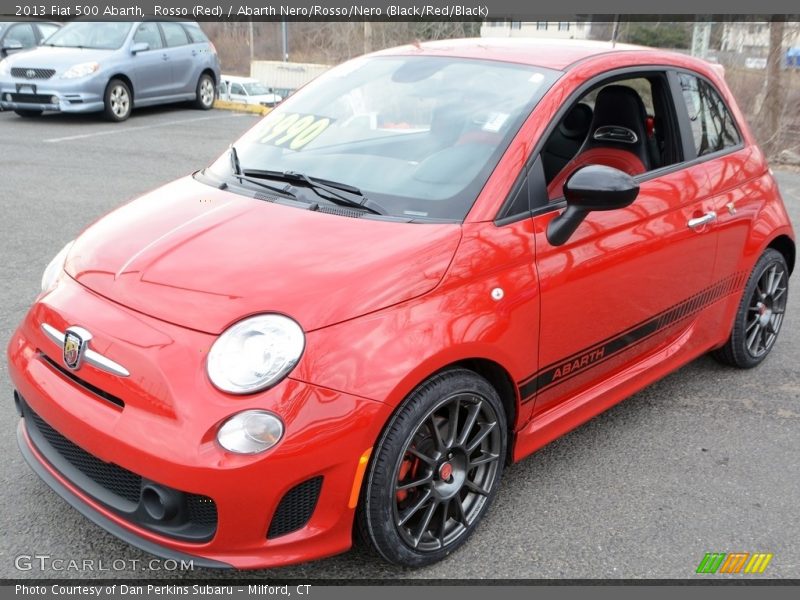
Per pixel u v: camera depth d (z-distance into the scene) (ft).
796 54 45.62
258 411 7.37
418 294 8.26
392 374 7.80
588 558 9.27
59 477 8.61
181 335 7.73
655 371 12.26
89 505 8.29
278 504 7.63
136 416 7.58
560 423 10.55
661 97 12.00
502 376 9.29
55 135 34.19
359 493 8.02
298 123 11.46
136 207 10.40
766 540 9.76
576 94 10.41
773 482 11.02
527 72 10.77
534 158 9.70
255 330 7.62
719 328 13.53
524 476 10.87
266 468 7.36
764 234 13.47
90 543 9.10
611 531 9.77
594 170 9.21
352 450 7.68
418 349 8.00
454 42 12.57
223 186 10.48
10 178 26.03
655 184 11.37
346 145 10.63
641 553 9.40
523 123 9.91
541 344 9.55
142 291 8.27
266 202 9.79
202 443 7.30
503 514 10.00
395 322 8.01
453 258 8.64
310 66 62.54
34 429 9.21
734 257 13.03
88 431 7.80
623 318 10.91
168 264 8.54
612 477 10.93
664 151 12.04
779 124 45.50
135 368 7.69
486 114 10.23
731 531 9.89
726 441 12.06
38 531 9.22
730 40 48.70
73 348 8.13
